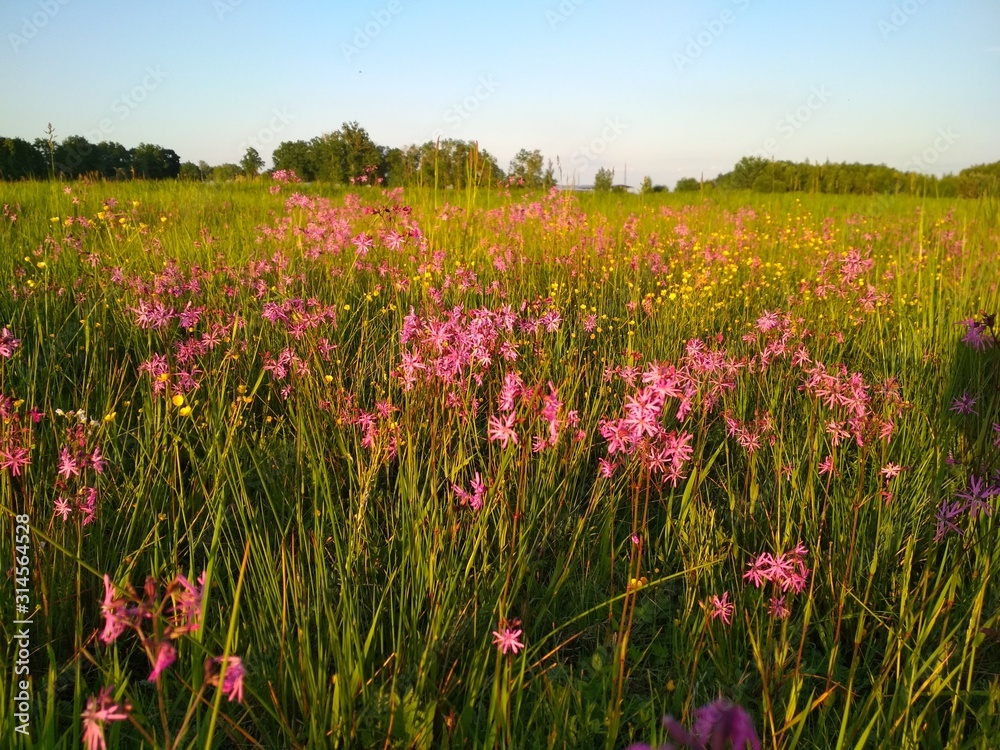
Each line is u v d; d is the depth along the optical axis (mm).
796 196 15211
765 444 3361
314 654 2182
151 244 6070
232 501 2910
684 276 5992
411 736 1893
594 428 3482
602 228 8359
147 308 3465
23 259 5707
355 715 1922
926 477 3053
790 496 3061
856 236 9688
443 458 3078
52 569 2316
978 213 8180
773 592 2363
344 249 6363
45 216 7664
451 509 2512
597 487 3088
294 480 2949
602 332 4875
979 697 2176
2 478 2422
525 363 3986
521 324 3633
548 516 2906
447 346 2867
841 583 2453
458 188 8227
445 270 5289
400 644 2076
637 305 5309
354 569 2525
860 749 1836
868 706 1945
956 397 3514
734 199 15633
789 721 1958
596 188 13578
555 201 8320
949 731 1970
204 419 3258
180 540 2486
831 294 5520
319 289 5352
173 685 2115
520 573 2355
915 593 2398
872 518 2934
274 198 9727
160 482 2895
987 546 2475
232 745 1988
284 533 2348
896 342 4789
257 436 3410
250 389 3779
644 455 2074
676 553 2855
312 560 2654
